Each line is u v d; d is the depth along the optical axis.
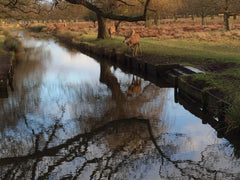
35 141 7.23
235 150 6.43
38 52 27.80
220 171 5.50
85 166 5.94
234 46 21.27
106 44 25.91
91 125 8.23
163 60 16.11
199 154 6.27
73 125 8.29
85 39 33.97
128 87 13.19
